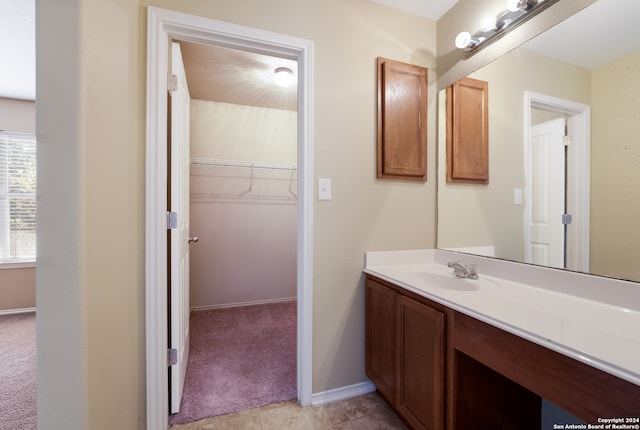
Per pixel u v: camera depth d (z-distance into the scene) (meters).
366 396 1.53
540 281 1.14
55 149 0.71
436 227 1.70
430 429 1.05
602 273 0.96
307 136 1.41
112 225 0.92
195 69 2.14
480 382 1.02
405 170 1.59
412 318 1.17
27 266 2.86
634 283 0.87
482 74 1.42
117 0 0.94
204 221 2.87
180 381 1.44
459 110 1.56
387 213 1.59
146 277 1.18
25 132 2.81
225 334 2.29
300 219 1.44
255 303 3.05
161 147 1.20
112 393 0.91
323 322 1.47
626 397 0.56
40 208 0.70
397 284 1.27
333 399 1.48
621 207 0.92
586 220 1.01
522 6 1.17
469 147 1.51
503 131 1.33
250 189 3.02
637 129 0.88
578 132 1.04
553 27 1.11
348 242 1.51
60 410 0.71
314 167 1.43
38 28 0.70
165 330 1.24
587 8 1.01
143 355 1.18
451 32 1.60
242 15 1.29
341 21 1.48
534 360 0.72
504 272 1.29
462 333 0.95
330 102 1.46
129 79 1.05
